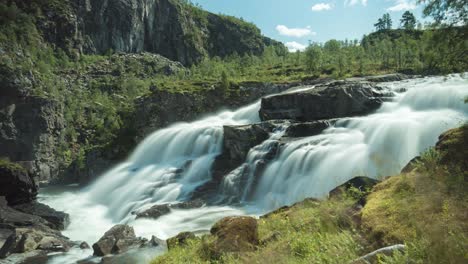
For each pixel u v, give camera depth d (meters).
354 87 45.97
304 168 31.52
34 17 143.75
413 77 65.75
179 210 30.81
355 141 32.56
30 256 22.09
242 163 40.09
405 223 7.97
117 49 170.88
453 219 6.97
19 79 66.75
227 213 29.66
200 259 11.70
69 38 149.62
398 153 30.77
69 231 29.81
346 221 9.83
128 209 36.28
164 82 107.00
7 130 64.38
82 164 66.19
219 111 72.56
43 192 53.09
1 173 35.94
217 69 121.50
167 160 53.44
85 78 122.19
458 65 18.23
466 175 9.20
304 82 78.00
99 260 20.94
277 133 39.88
